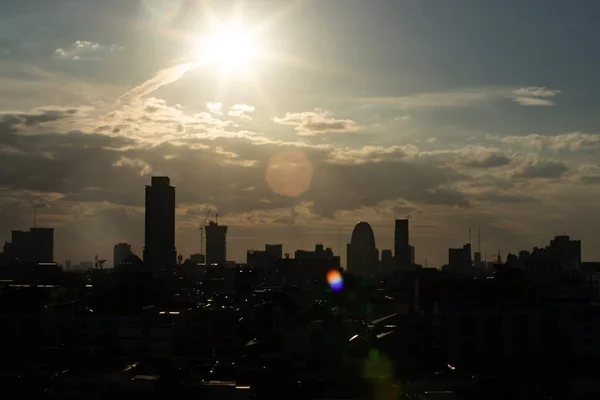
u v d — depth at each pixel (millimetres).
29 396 138000
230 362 171875
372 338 192875
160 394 136625
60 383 138500
